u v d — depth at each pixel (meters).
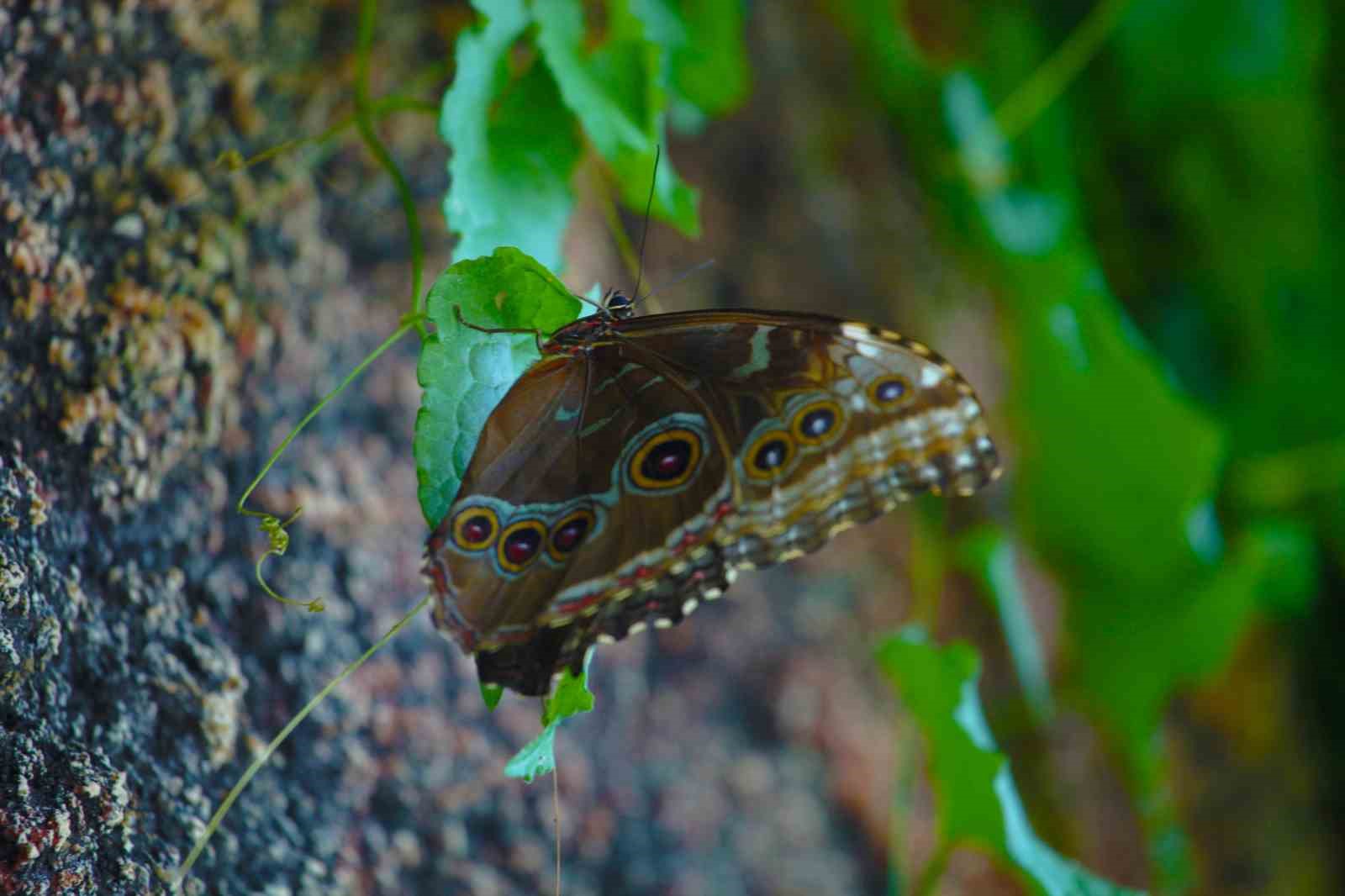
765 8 0.91
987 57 0.93
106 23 0.77
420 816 0.79
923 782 0.89
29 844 0.71
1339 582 0.99
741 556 0.74
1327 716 1.01
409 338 0.81
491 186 0.74
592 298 0.75
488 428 0.72
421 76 0.82
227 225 0.78
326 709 0.78
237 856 0.75
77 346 0.75
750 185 0.90
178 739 0.75
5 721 0.72
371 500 0.80
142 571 0.76
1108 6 0.91
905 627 0.81
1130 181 0.99
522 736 0.81
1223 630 0.89
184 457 0.77
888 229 0.92
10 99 0.75
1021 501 0.91
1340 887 0.99
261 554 0.77
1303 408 0.97
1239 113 0.95
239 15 0.80
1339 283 0.97
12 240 0.75
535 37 0.75
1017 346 0.91
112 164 0.77
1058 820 0.90
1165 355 0.99
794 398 0.74
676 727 0.85
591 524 0.73
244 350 0.78
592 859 0.82
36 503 0.74
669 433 0.73
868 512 0.74
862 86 0.92
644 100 0.77
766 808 0.86
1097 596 0.91
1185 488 0.89
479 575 0.71
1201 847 0.94
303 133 0.80
